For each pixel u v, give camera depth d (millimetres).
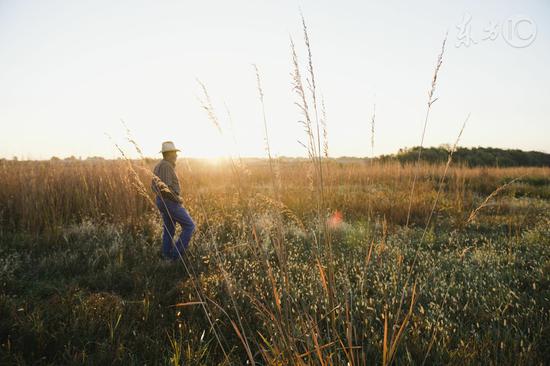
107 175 7938
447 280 3699
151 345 2500
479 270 3986
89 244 5027
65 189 7199
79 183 7793
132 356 2396
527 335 2521
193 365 2279
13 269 3904
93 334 2705
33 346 2477
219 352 2482
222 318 2908
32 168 8008
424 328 2668
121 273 4016
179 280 3826
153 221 6164
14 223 6004
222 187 9102
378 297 3129
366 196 8664
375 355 2232
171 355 2422
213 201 7578
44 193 6758
